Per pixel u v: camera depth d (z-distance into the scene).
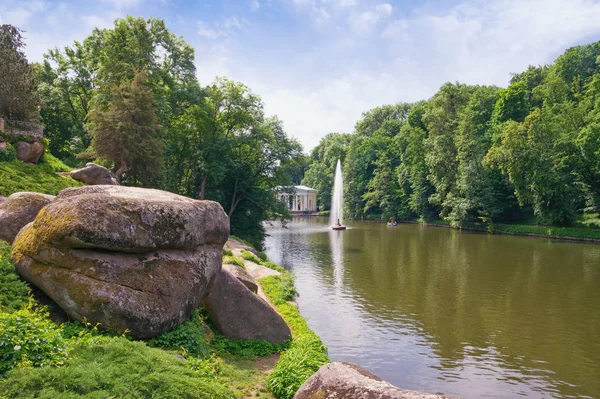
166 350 7.79
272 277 19.97
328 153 103.50
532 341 14.38
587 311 17.64
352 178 85.94
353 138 91.12
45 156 23.48
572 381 11.52
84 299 7.36
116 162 27.66
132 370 5.52
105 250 7.79
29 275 7.79
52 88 36.25
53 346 5.71
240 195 39.47
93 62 33.25
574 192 44.53
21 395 4.47
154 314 7.85
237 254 24.00
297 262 29.67
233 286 11.27
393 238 46.06
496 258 30.95
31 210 10.48
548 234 44.72
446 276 24.50
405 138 75.50
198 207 9.43
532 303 18.83
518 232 48.12
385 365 12.35
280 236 49.06
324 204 97.75
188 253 9.02
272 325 11.46
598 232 40.38
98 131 26.58
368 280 23.47
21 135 21.30
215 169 34.88
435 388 11.05
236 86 37.50
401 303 18.78
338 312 17.34
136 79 27.42
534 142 44.66
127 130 26.73
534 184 44.34
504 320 16.55
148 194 9.87
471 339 14.52
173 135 35.22
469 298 19.66
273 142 38.66
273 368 9.72
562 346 13.95
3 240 9.73
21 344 5.43
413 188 71.19
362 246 38.97
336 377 4.47
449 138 56.62
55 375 4.85
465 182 52.94
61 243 7.53
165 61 37.69
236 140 36.25
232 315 11.12
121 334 7.49
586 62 62.12
